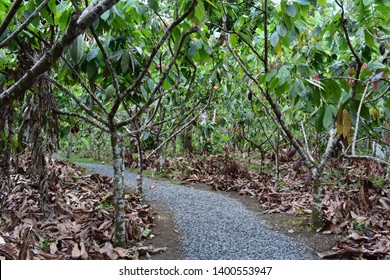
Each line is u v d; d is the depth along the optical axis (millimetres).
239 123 6320
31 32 2516
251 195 5555
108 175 6566
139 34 3170
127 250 2803
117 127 2725
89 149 11398
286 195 5164
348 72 3312
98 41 2303
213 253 2975
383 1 2818
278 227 3795
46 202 3436
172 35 2809
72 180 5465
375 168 6359
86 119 2881
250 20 3750
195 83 5137
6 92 1161
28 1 2117
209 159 7914
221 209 4520
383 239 3139
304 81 2656
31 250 2359
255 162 8570
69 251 2666
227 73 4352
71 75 2998
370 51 3311
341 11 3076
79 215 3537
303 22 3316
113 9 2436
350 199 4172
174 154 7727
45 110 3131
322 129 2766
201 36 2883
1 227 3109
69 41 1170
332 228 3580
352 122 2564
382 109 3602
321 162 3650
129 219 3322
